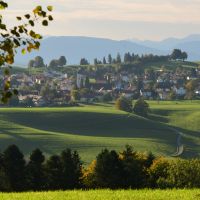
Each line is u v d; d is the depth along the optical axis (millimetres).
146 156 145750
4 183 126250
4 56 19906
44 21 19750
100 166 127000
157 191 53031
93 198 45406
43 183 129250
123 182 126312
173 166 123312
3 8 19719
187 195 47219
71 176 129750
